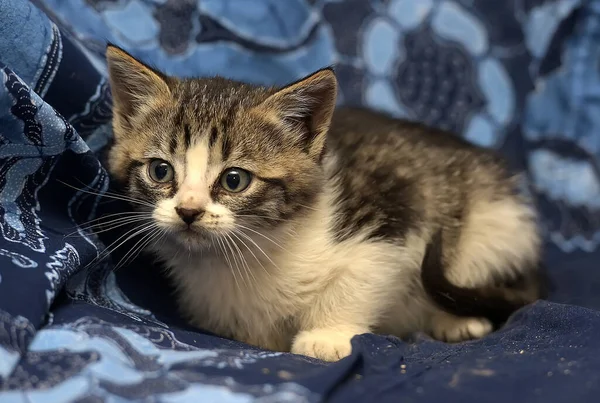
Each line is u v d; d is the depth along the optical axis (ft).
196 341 0.89
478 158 1.21
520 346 0.90
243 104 1.00
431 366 0.84
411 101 1.47
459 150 1.21
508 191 1.20
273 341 1.06
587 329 0.89
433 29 1.48
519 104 1.51
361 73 1.45
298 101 1.00
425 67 1.48
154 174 0.99
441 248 1.11
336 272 1.03
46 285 0.82
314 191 1.02
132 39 1.29
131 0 1.30
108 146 1.07
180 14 1.34
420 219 1.09
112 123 1.05
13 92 0.88
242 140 0.98
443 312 1.10
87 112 1.04
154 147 0.99
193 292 1.05
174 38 1.33
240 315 1.04
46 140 0.93
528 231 1.18
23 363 0.75
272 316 1.04
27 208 0.93
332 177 1.06
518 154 1.50
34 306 0.79
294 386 0.75
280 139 1.00
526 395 0.76
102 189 1.00
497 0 1.50
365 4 1.45
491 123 1.50
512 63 1.50
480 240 1.14
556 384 0.78
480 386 0.78
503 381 0.79
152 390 0.73
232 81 1.10
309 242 1.02
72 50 1.03
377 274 1.03
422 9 1.48
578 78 1.49
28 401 0.70
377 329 1.09
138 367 0.77
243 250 0.99
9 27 0.95
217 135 0.97
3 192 0.92
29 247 0.87
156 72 1.03
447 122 1.49
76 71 1.02
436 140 1.22
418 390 0.77
